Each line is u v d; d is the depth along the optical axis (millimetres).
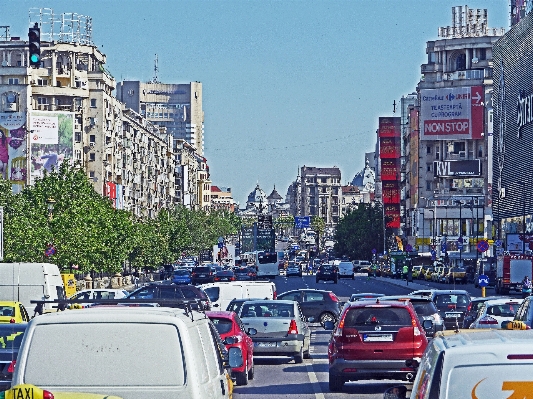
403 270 140750
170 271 145125
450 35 197250
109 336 10500
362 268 182625
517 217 141375
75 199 87312
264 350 32344
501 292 96000
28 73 141625
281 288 102625
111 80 156500
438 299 44562
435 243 168125
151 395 10375
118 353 10469
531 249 106375
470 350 8219
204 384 10781
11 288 42469
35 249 78375
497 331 9586
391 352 24141
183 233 151875
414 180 193625
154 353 10477
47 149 128500
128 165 165875
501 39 154250
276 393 25141
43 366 10445
